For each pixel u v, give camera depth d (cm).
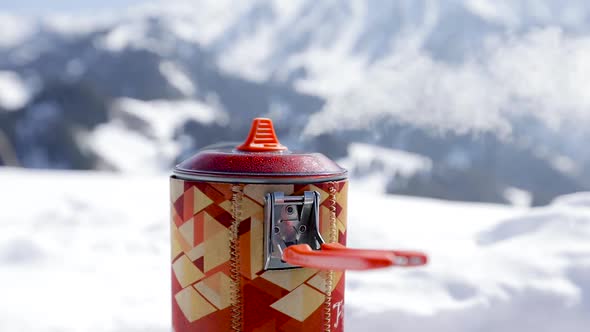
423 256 97
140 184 502
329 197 128
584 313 195
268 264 122
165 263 264
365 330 190
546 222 274
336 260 105
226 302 125
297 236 125
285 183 122
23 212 365
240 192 121
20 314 195
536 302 199
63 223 339
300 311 127
